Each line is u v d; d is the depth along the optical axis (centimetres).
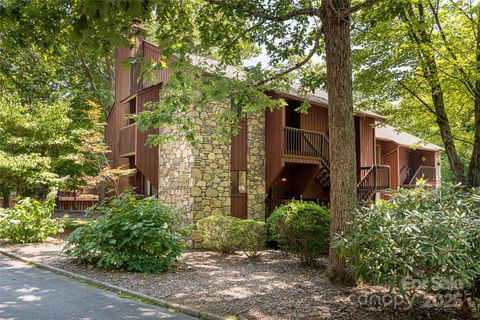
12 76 2156
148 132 1301
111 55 545
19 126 1362
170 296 580
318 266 844
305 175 1447
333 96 664
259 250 1077
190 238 1120
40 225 1124
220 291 612
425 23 968
